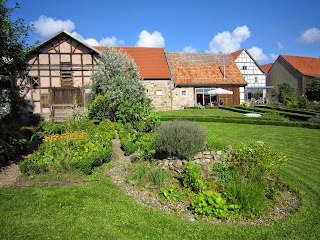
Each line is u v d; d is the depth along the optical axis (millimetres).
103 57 18266
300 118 21281
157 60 30531
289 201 6906
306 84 40344
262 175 7273
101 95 16516
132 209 6039
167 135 8148
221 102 31828
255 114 22344
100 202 6227
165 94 29047
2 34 9688
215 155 8078
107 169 8594
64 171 7953
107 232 5082
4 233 4863
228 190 6535
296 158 10719
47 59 21359
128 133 11930
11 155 9516
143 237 5016
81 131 11680
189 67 31812
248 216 5984
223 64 33500
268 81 48094
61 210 5773
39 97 21297
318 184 8047
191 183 6996
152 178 7410
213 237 5160
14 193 6512
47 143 9664
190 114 22781
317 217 6035
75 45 21578
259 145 8336
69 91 20453
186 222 5660
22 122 16344
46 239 4762
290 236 5238
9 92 13414
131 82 17656
